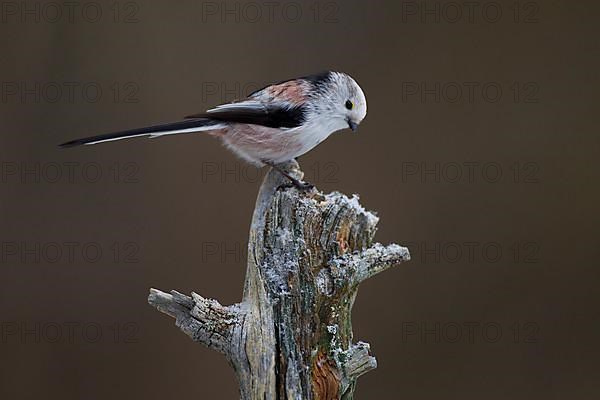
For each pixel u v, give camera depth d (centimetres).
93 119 1273
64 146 751
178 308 598
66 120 1264
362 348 612
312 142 814
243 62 1316
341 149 1301
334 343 612
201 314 593
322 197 658
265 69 1324
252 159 822
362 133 1311
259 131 794
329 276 615
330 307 614
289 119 791
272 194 663
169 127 784
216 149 1260
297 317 603
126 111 1277
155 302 597
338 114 812
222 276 1239
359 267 624
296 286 606
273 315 601
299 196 644
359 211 645
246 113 789
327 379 604
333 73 825
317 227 626
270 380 593
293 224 626
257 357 595
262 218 639
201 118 795
